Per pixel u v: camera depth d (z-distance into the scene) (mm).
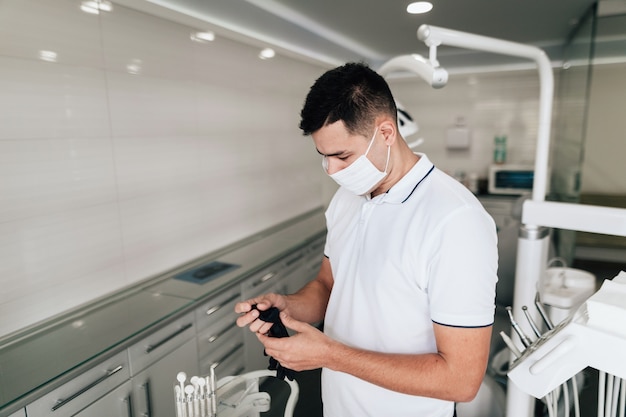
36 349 1548
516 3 2809
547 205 1115
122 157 1993
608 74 2695
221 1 2541
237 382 1324
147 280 2203
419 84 5117
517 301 1232
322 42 3762
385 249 907
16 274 1590
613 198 2738
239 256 2674
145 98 2098
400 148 924
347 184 915
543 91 1174
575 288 1618
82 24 1753
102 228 1921
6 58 1498
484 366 783
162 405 1892
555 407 897
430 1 2764
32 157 1607
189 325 2021
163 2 2154
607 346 575
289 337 878
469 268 761
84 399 1530
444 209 813
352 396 1001
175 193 2348
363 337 971
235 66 2777
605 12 2688
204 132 2539
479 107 4918
